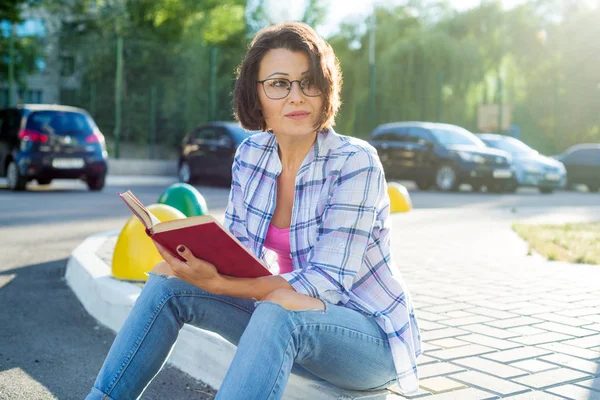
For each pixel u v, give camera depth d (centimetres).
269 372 180
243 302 213
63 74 2438
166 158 2152
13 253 609
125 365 203
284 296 190
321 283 198
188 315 211
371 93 2369
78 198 1148
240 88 217
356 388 216
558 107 3447
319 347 194
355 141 216
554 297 409
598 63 3638
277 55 209
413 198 1338
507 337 314
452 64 2739
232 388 179
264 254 233
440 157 1608
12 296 448
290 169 220
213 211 960
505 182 1602
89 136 1327
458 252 604
